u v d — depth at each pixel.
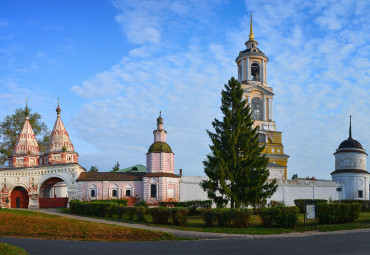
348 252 19.89
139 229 28.66
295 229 30.09
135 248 22.27
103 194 55.94
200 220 36.81
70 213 44.81
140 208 36.16
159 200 54.25
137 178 56.94
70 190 56.31
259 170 40.38
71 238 26.94
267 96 88.31
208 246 22.72
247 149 41.56
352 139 72.94
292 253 19.81
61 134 62.69
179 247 22.52
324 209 33.22
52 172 57.84
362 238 25.19
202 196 57.19
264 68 90.25
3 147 77.94
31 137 64.88
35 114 82.56
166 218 33.66
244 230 29.20
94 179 56.38
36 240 26.00
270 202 59.75
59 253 20.58
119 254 20.22
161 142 58.16
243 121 42.66
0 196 58.94
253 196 38.88
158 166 56.31
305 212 31.30
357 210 34.84
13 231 29.23
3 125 79.44
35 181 58.44
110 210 40.03
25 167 59.31
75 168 56.94
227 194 38.78
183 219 32.72
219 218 31.45
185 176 57.47
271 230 29.39
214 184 41.47
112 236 27.08
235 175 40.12
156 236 26.81
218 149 41.59
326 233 28.33
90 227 29.73
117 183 56.66
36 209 53.50
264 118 87.19
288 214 30.91
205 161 42.78
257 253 19.98
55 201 57.50
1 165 74.94
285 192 63.53
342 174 69.62
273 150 84.88
